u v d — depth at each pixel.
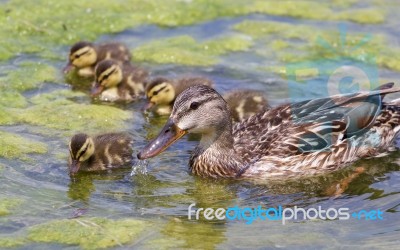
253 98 16.30
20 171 13.66
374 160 14.48
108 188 13.37
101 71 16.95
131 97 17.27
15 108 16.08
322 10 21.50
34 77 17.62
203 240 11.76
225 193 13.40
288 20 20.95
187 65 18.50
